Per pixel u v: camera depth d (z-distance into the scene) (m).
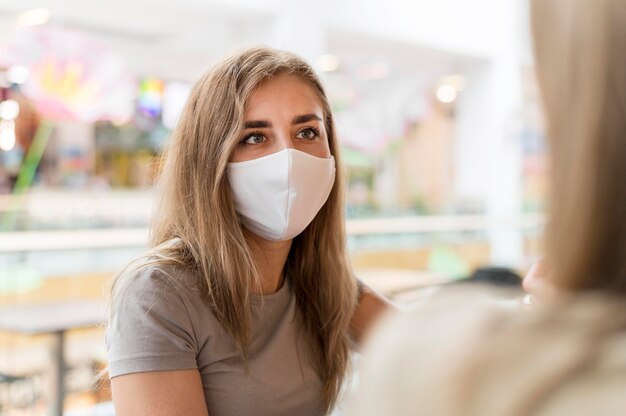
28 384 3.73
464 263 7.52
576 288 0.45
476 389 0.43
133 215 7.41
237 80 1.24
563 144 0.44
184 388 1.12
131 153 8.87
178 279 1.18
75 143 8.60
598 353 0.42
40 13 7.22
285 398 1.25
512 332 0.45
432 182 12.38
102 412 3.38
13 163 8.08
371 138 10.53
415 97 11.23
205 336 1.18
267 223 1.25
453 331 0.46
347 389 1.37
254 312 1.26
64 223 6.84
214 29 8.42
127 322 1.14
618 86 0.43
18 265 4.44
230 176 1.24
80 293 4.65
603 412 0.40
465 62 11.82
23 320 3.05
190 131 1.26
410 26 10.28
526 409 0.41
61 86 6.71
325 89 1.37
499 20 11.64
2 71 7.16
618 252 0.44
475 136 11.95
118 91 7.14
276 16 8.38
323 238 1.40
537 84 0.46
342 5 9.22
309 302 1.38
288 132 1.25
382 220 7.52
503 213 11.34
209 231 1.22
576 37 0.44
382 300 1.53
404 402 0.44
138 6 7.57
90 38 7.37
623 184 0.43
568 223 0.44
